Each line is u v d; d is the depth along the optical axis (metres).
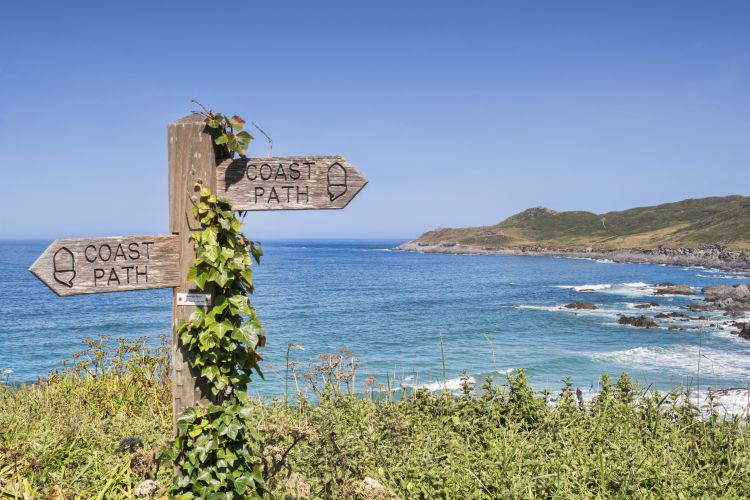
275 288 69.75
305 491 3.79
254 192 3.71
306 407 5.82
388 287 72.44
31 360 26.67
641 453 4.96
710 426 5.98
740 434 5.59
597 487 4.48
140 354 7.83
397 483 4.43
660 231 173.00
